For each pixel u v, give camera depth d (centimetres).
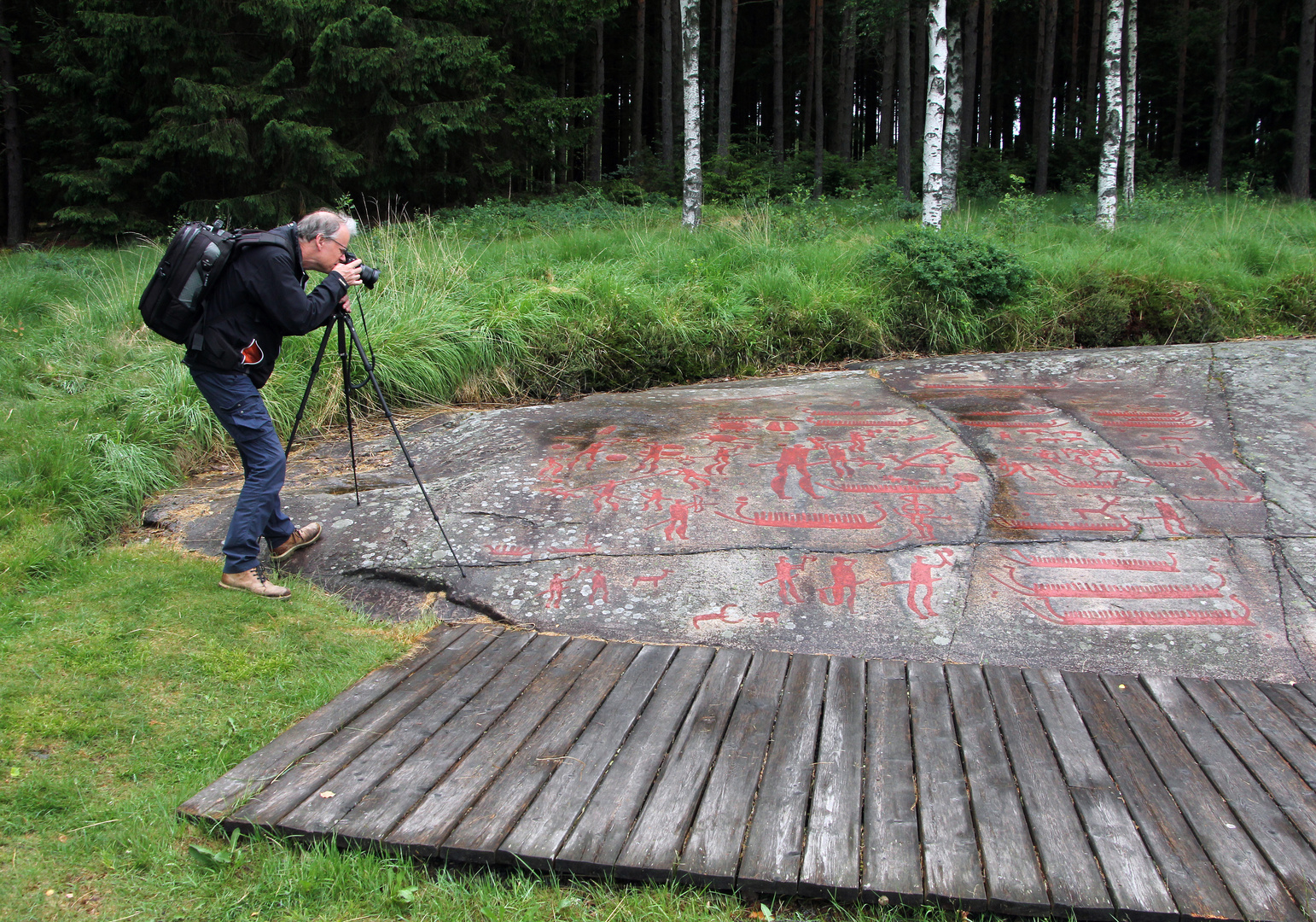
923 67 2502
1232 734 291
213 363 367
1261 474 479
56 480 459
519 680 333
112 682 310
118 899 220
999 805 253
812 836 241
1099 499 463
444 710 309
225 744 286
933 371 688
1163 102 3095
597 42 2169
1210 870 226
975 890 221
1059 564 411
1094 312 810
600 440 561
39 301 836
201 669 325
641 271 883
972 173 2220
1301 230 1117
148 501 496
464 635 376
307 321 376
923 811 251
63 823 244
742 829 244
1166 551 416
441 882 232
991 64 2962
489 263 893
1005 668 342
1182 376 625
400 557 439
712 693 321
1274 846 235
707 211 1504
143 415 552
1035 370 669
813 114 3253
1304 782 265
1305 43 1980
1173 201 1534
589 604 402
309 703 312
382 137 1511
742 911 225
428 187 1616
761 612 392
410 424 625
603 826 246
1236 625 370
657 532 451
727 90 2123
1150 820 246
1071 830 242
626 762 276
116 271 938
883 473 499
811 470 505
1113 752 280
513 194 1762
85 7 1392
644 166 2153
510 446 557
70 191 1428
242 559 383
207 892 225
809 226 1093
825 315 788
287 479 531
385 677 335
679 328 752
